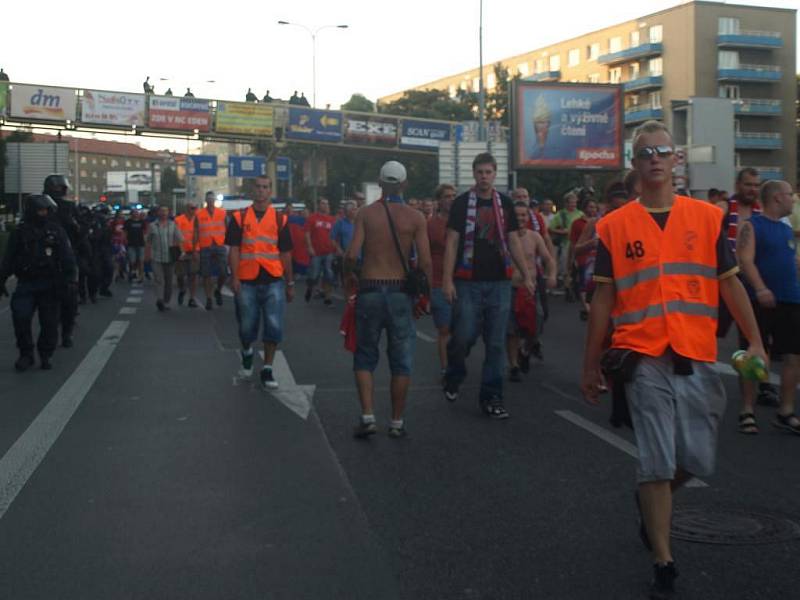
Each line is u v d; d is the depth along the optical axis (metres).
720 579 3.54
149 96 34.53
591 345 3.53
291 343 10.41
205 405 6.92
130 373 8.33
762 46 60.94
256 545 3.97
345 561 3.78
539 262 8.46
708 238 3.38
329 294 15.58
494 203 6.36
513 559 3.79
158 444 5.74
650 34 63.66
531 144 29.91
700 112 21.14
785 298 5.93
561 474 5.04
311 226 15.66
